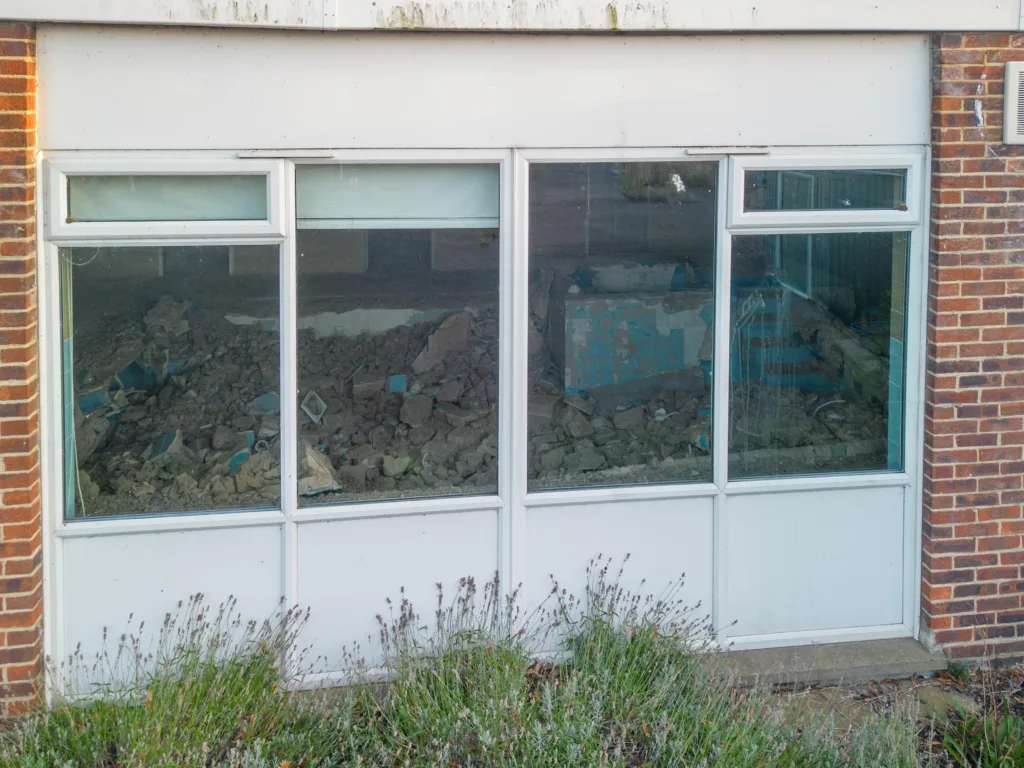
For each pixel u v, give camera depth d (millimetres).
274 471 5727
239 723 4973
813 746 4906
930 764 4785
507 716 4930
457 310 5824
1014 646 6238
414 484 5867
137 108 5340
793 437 6172
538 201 5770
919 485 6215
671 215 5895
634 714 5102
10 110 5129
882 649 6215
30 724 4980
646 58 5699
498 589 5941
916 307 6082
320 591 5809
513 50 5598
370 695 5320
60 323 5445
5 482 5281
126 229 5422
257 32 5379
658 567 6105
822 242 6016
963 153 5887
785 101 5832
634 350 5977
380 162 5602
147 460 5633
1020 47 5863
